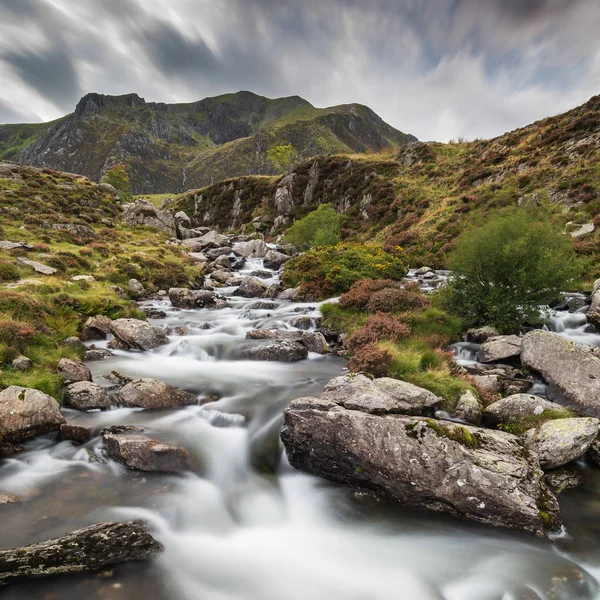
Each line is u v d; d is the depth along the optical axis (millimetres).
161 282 28984
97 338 16547
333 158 72562
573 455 7945
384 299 17266
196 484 7844
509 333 15703
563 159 38375
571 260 16172
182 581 5684
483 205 39500
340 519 7340
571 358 10734
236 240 60750
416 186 55094
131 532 6043
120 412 9977
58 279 20609
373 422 7871
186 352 15484
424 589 5801
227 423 9688
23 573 5207
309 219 44469
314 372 13086
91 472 7820
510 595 5555
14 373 10297
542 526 6480
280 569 6148
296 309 21172
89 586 5312
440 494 7059
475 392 10195
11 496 6918
